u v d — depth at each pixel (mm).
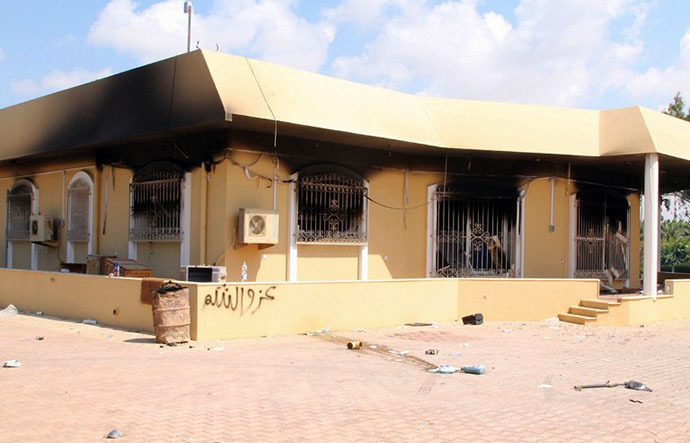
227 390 7477
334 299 12539
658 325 15055
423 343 11383
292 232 13992
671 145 15789
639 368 9500
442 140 15039
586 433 6117
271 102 12273
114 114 14070
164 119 12672
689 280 16953
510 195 16641
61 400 6875
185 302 10594
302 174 14125
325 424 6234
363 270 15062
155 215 14555
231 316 11133
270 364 9086
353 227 14961
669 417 6750
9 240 19312
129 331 11633
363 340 11516
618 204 18719
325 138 14156
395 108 14625
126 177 15453
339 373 8617
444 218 16312
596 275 17969
